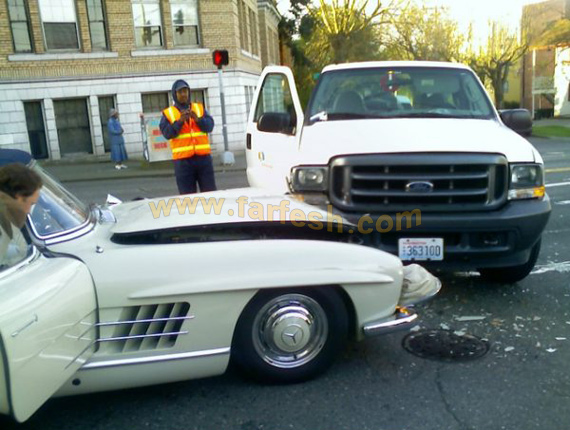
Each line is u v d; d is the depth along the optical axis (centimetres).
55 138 1953
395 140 464
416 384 347
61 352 269
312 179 467
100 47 1991
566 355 381
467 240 448
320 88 596
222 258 324
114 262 312
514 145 471
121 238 348
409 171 448
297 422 311
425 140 463
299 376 346
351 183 455
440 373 360
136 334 312
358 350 395
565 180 1166
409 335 419
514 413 313
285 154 558
